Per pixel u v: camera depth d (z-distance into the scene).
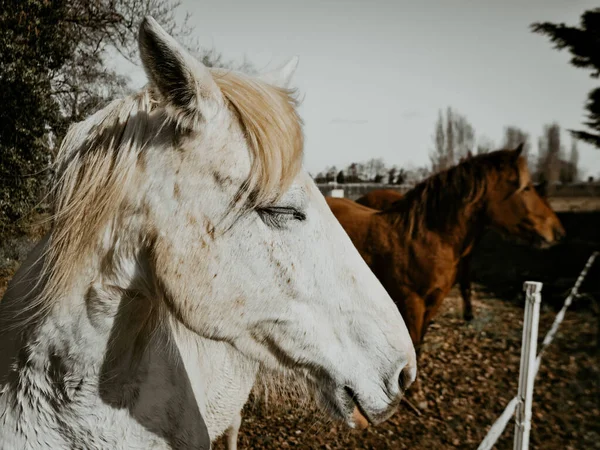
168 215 1.05
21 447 1.14
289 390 1.31
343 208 4.67
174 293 1.08
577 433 3.82
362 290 1.23
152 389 1.25
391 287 4.15
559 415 4.11
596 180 28.53
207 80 1.03
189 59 1.00
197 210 1.05
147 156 1.07
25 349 1.14
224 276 1.08
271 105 1.09
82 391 1.14
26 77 3.69
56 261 1.09
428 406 4.25
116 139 1.10
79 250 1.07
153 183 1.06
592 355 5.51
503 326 6.54
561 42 17.45
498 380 4.81
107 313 1.11
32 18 3.70
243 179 1.05
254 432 3.46
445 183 4.08
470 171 4.09
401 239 4.14
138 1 4.22
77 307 1.10
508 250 12.69
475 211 4.13
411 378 1.29
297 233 1.15
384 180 23.11
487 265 11.01
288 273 1.13
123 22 4.17
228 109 1.07
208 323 1.11
